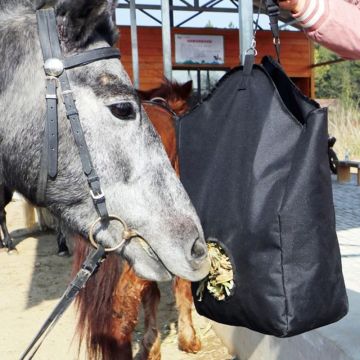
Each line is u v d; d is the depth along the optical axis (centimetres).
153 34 1278
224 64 1343
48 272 554
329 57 2597
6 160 181
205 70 1341
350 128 1608
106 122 169
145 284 259
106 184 171
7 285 513
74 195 174
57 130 167
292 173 156
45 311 440
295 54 1412
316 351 249
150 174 175
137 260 179
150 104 317
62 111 167
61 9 167
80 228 180
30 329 402
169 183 178
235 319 174
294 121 162
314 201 155
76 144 168
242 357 329
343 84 2666
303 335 259
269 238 157
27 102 170
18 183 183
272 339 288
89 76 168
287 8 157
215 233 175
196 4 1247
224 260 171
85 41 169
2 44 173
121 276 259
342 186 984
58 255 618
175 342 371
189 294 354
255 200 161
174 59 1306
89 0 162
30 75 170
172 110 343
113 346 263
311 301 157
